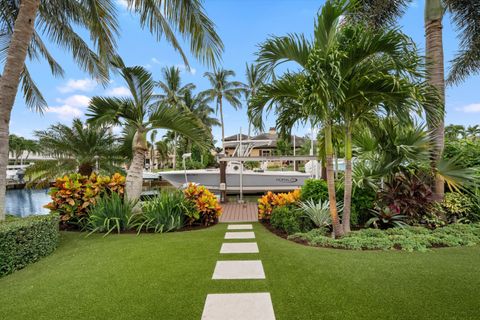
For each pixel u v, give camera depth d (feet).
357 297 6.88
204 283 8.02
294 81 13.07
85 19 19.06
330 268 8.87
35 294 7.48
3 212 11.99
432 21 16.67
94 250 11.74
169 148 132.36
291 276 8.36
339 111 12.87
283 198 18.11
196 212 17.30
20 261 9.72
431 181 16.07
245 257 10.39
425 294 6.92
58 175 25.46
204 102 82.38
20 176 65.57
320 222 14.73
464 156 17.56
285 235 14.49
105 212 15.61
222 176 30.53
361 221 16.12
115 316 6.28
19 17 12.85
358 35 11.12
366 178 15.84
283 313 6.27
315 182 17.53
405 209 14.92
